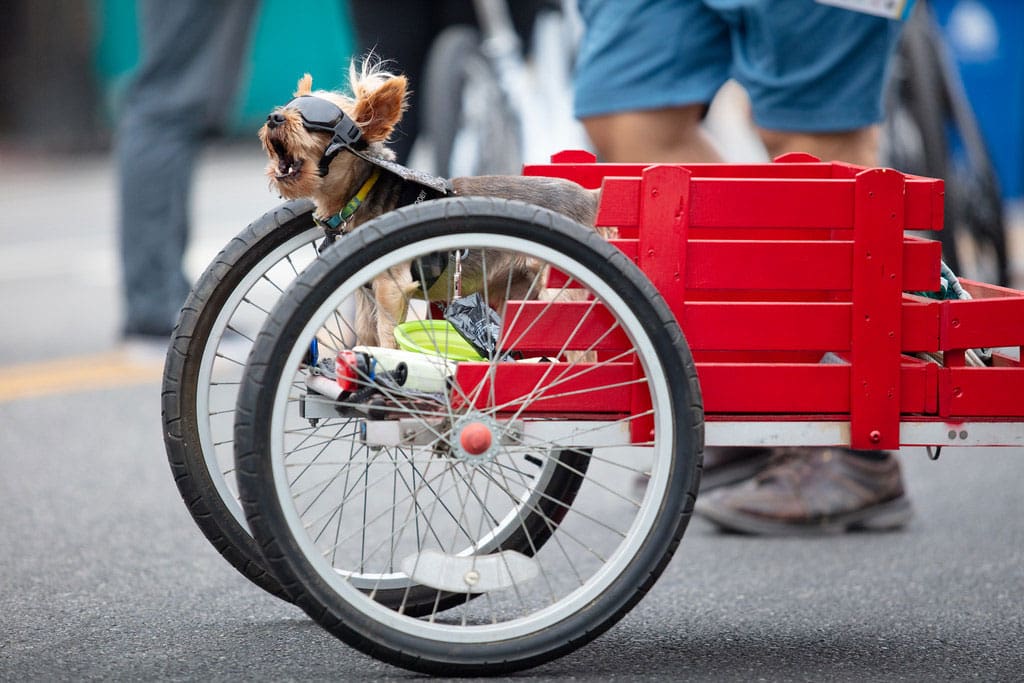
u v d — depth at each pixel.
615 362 8.08
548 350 8.01
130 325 19.03
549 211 7.58
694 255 8.07
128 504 12.38
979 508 12.62
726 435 8.19
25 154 49.81
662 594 9.98
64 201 38.06
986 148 19.45
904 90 18.38
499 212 7.50
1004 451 15.02
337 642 8.72
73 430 15.34
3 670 8.16
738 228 8.09
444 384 7.84
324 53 49.44
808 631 9.06
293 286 7.37
